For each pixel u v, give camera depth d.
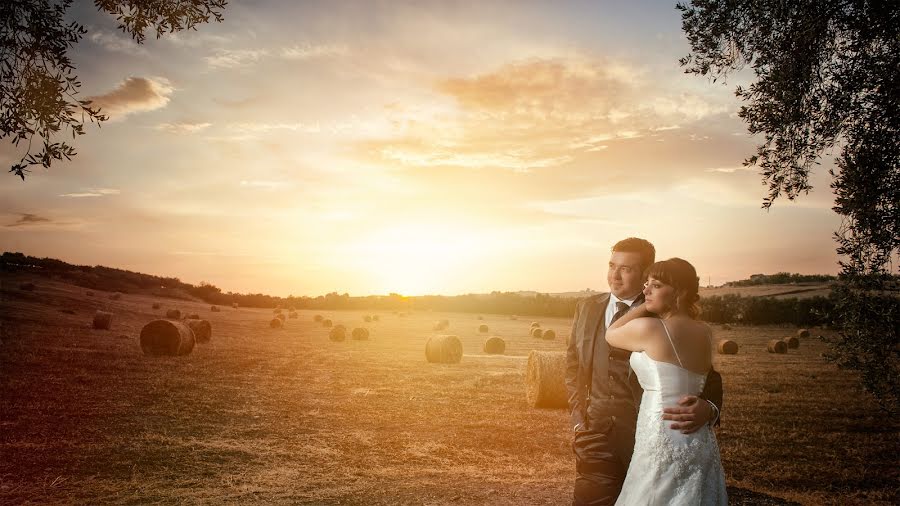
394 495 6.15
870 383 5.29
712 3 5.82
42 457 7.16
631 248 3.24
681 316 2.75
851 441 9.61
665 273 2.76
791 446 9.22
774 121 5.50
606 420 3.20
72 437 8.25
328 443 8.67
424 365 20.00
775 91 5.50
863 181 5.08
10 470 6.58
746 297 51.81
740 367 21.59
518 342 33.62
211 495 5.98
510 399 13.59
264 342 27.67
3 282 44.56
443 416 11.17
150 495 5.91
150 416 9.95
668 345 2.67
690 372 2.66
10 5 4.75
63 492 5.93
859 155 5.20
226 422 9.84
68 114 4.82
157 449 7.80
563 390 12.46
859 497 6.68
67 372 14.34
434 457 8.06
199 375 15.31
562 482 6.82
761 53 5.67
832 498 6.56
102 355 18.09
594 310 3.44
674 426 2.61
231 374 15.82
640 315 2.90
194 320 26.23
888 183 5.18
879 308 5.24
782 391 15.30
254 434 9.05
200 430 9.15
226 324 39.12
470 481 6.81
